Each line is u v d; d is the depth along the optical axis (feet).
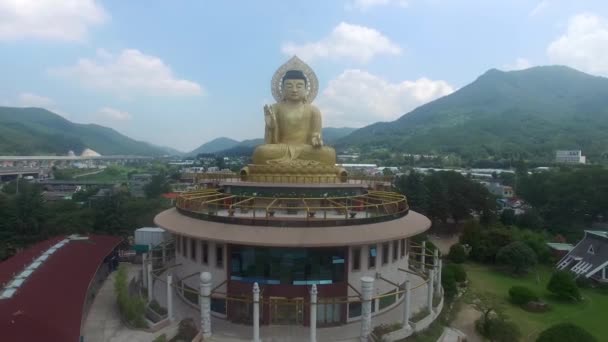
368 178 159.74
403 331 93.35
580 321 118.73
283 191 117.50
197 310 104.78
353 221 97.66
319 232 92.63
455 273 146.20
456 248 182.91
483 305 122.52
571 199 235.81
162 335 89.97
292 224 93.97
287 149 132.87
